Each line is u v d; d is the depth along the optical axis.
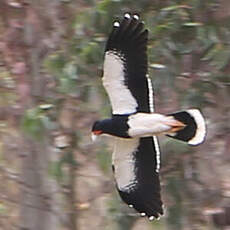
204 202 13.66
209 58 12.52
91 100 12.80
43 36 14.17
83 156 14.09
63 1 13.62
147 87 9.38
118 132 9.38
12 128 14.80
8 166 15.31
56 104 13.09
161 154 13.09
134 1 12.37
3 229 15.33
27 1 14.24
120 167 9.93
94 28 12.45
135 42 9.38
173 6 12.43
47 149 14.84
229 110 13.09
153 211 9.87
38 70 14.19
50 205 14.98
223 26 12.58
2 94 14.57
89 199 14.74
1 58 14.52
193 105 12.83
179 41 12.51
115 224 13.91
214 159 13.48
